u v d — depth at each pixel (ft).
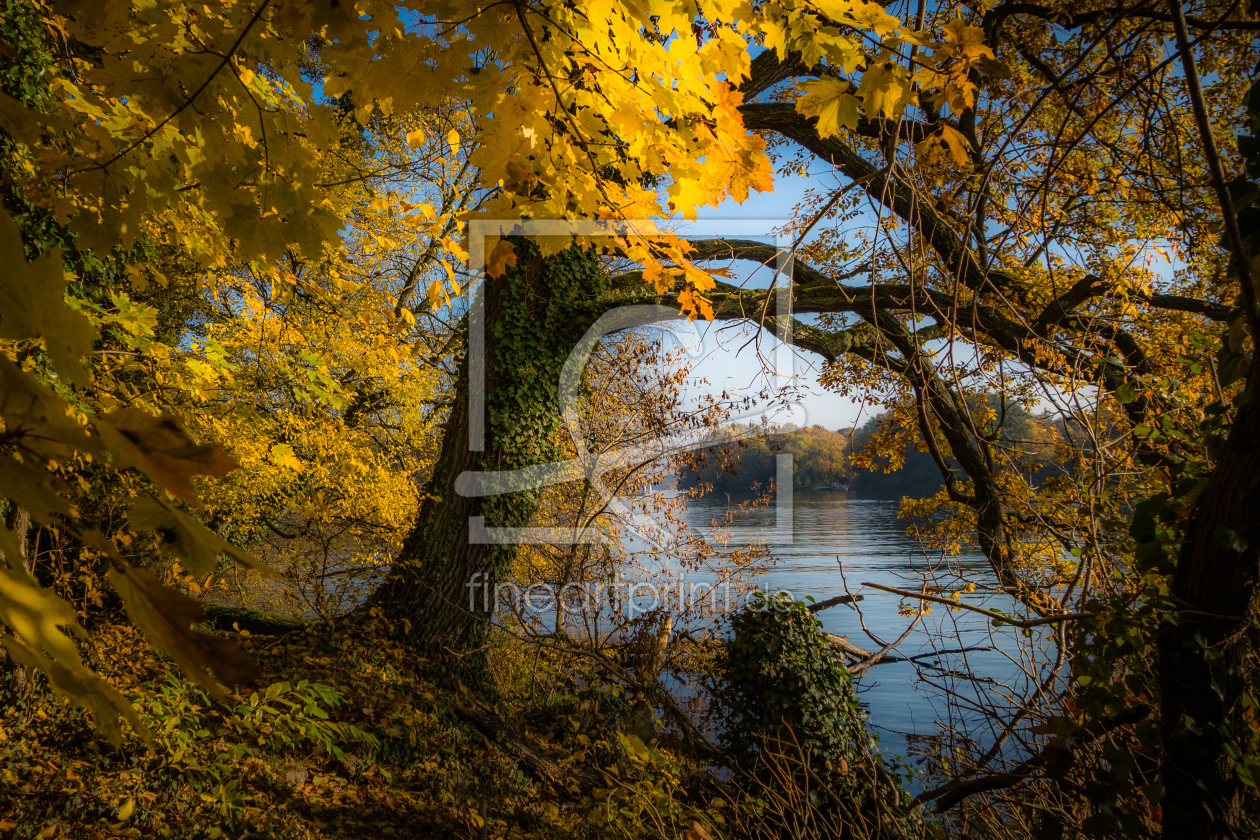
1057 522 13.57
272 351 27.22
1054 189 18.17
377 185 35.22
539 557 33.86
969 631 12.67
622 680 27.43
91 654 14.99
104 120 6.73
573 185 6.95
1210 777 6.49
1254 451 6.35
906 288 26.45
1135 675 7.59
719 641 31.86
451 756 19.74
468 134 28.37
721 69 6.35
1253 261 6.26
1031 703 10.47
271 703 17.62
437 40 5.57
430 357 41.16
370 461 32.35
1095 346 17.13
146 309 14.89
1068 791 9.47
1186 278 25.12
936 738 12.01
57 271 1.33
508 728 23.06
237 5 5.34
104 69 5.39
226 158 5.92
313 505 27.32
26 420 1.27
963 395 10.89
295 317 31.45
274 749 16.10
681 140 6.59
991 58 5.79
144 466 1.38
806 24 5.98
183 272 32.99
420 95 5.87
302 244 6.40
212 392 16.79
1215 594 6.51
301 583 26.17
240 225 6.27
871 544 72.28
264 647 22.34
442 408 45.24
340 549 30.66
